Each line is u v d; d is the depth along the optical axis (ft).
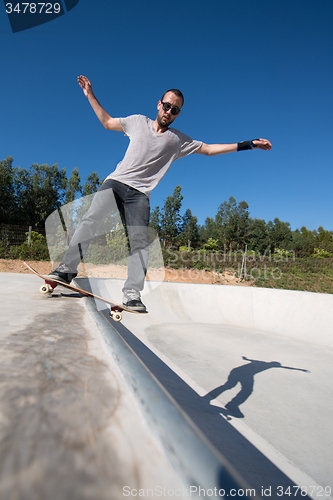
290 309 17.12
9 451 0.95
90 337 2.64
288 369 8.97
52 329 2.81
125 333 8.43
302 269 48.24
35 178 87.71
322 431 5.47
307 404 6.57
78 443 1.04
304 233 226.58
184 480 0.84
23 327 2.79
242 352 10.41
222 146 7.09
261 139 7.13
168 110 5.77
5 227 36.55
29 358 1.90
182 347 10.32
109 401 1.40
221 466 0.86
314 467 4.35
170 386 6.09
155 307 16.01
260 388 7.26
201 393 6.59
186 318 16.43
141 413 1.26
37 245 32.73
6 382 1.50
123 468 0.92
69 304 4.64
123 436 1.11
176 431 1.02
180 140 6.36
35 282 8.58
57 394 1.42
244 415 5.76
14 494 0.75
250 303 18.35
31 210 85.15
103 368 1.85
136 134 6.06
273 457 4.44
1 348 2.06
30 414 1.20
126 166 5.84
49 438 1.05
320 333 14.65
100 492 0.80
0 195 77.36
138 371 1.60
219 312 18.01
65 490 0.79
